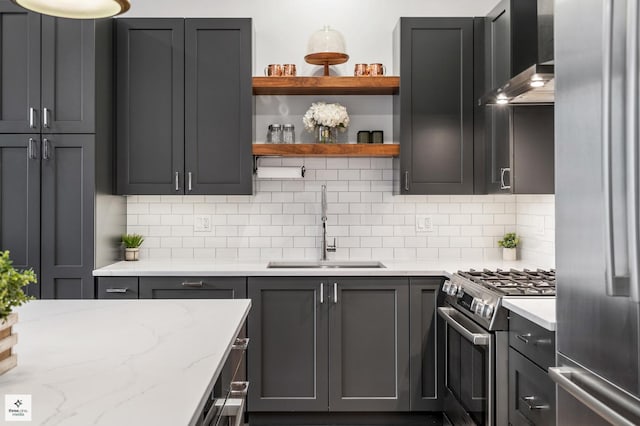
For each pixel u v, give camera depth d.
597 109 1.53
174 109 3.61
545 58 3.06
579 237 1.66
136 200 3.96
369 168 3.97
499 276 2.97
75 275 3.33
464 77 3.60
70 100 3.34
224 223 3.98
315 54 3.56
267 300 3.35
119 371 1.31
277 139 3.76
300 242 3.98
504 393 2.42
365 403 3.36
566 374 1.72
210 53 3.60
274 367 3.36
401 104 3.60
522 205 3.87
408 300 3.35
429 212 3.98
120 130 3.61
